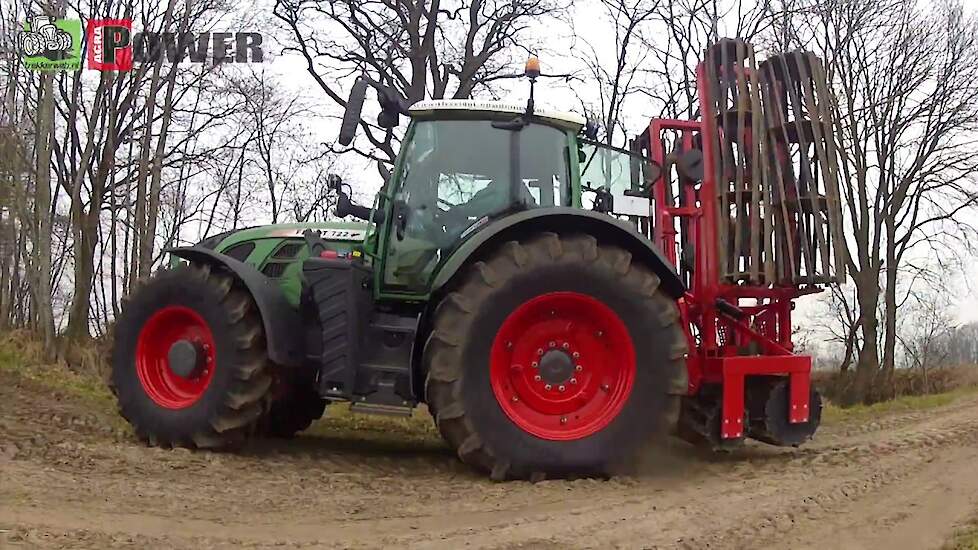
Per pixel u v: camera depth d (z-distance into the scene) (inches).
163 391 232.4
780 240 242.4
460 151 226.1
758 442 283.1
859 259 893.2
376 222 223.0
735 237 244.8
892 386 893.2
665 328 207.0
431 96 701.3
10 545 134.6
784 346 261.0
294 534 150.3
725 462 235.8
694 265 258.2
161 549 137.9
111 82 553.3
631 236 211.8
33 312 488.7
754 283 243.9
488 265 203.5
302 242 257.9
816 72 247.0
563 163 228.5
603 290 205.0
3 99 489.7
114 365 235.6
